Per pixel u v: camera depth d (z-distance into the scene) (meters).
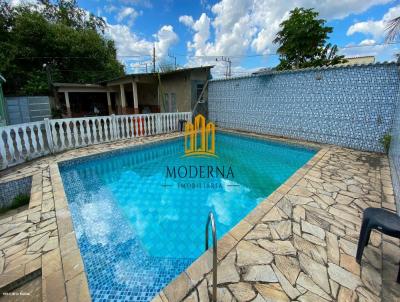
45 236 2.66
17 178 4.49
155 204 4.47
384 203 3.54
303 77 8.20
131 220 3.88
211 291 1.92
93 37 19.23
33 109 11.87
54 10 20.97
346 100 7.14
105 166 6.80
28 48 16.11
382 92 6.36
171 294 1.89
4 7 16.41
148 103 15.60
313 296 1.88
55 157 6.14
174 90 12.85
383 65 6.25
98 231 3.52
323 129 7.90
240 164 7.00
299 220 3.04
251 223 2.96
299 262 2.26
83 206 4.34
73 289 1.90
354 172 4.94
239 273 2.11
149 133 9.55
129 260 2.86
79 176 5.88
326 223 2.97
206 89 12.49
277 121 9.41
